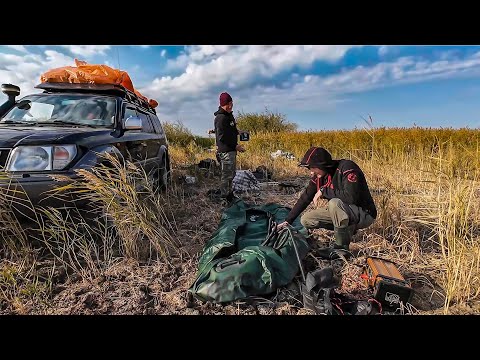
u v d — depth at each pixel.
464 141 10.19
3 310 2.40
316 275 2.51
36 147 2.97
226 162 5.16
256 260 2.58
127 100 4.79
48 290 2.60
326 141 12.83
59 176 2.81
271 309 2.43
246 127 19.48
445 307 2.42
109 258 3.04
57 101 4.34
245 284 2.46
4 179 2.79
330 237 3.77
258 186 6.43
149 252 3.28
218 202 5.36
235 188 6.09
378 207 4.16
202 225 4.21
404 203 4.34
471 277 2.66
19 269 2.81
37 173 2.91
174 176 7.31
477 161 4.37
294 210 3.32
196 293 2.47
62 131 3.35
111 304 2.49
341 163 3.22
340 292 2.68
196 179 7.10
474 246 2.90
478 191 4.47
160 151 5.94
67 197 2.95
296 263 2.85
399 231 3.66
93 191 3.11
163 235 3.41
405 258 3.28
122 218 3.09
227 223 3.61
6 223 2.94
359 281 2.80
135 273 2.91
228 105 5.06
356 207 3.19
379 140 10.93
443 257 2.95
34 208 2.88
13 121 4.02
